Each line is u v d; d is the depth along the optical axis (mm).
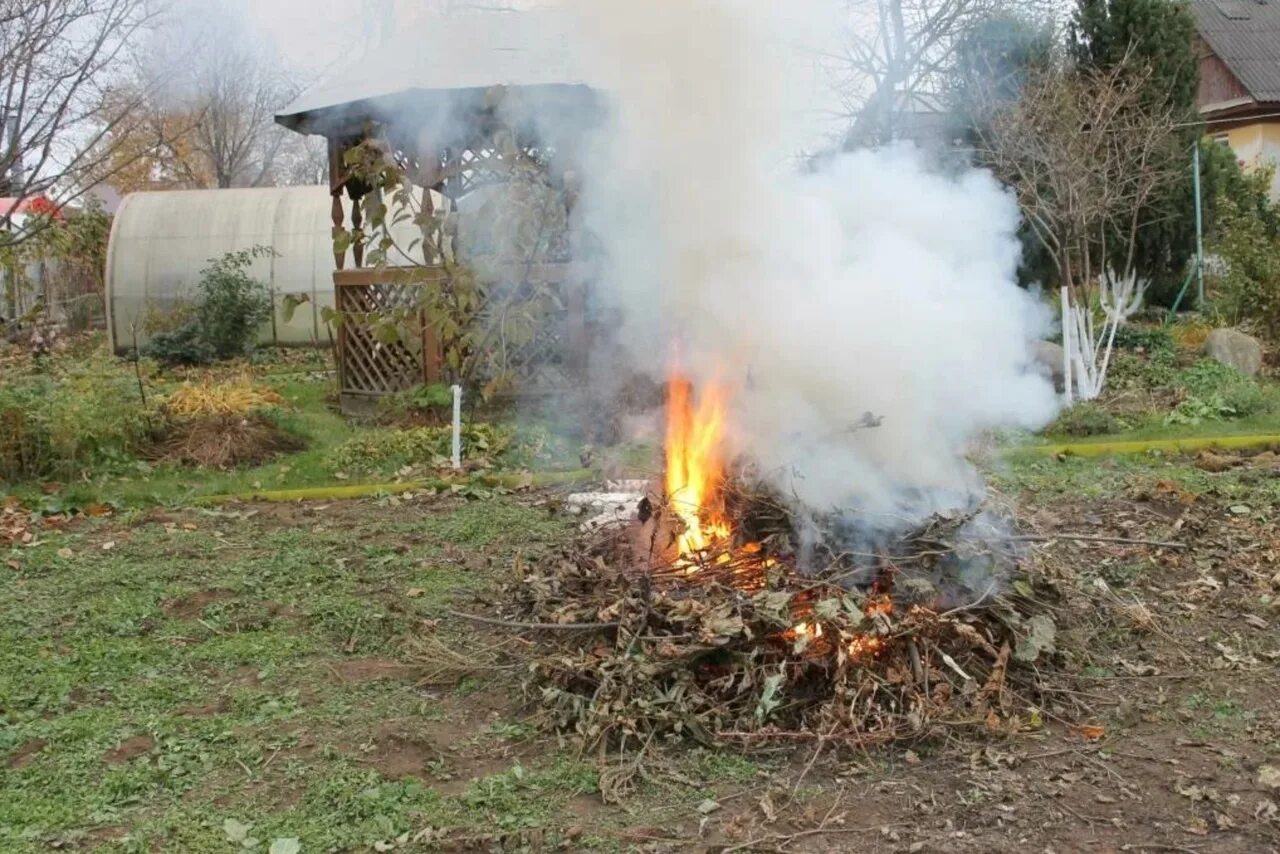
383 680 3898
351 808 2959
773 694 3271
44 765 3262
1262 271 10961
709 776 3102
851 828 2814
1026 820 2840
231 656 4156
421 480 7082
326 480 7270
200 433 8047
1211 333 10508
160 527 6129
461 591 4516
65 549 5641
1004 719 3344
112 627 4473
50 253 12305
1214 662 3910
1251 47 21281
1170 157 10523
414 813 2922
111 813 2967
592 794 3029
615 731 3307
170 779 3150
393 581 5027
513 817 2885
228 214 14758
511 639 3906
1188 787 3006
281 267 14492
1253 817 2850
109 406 7801
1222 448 7512
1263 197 13125
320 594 4871
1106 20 11445
